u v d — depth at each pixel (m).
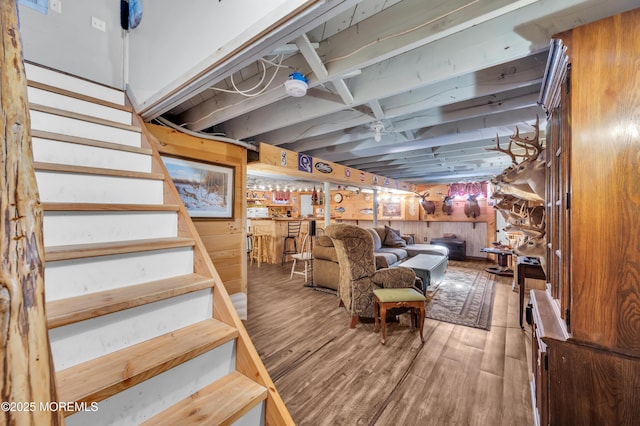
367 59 1.59
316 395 1.86
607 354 1.06
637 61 0.99
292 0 1.08
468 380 2.04
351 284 2.98
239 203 3.29
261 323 3.08
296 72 1.83
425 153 4.27
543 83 1.51
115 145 1.72
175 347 1.04
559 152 1.38
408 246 6.33
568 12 1.29
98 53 2.47
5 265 0.37
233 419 0.93
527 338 2.73
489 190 7.25
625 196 1.02
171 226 1.61
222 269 3.10
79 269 1.09
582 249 1.10
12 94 0.40
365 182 5.48
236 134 3.12
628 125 1.00
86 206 1.27
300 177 4.82
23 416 0.36
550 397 1.15
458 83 2.09
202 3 1.56
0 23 0.40
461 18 1.29
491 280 5.11
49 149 1.50
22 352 0.37
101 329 0.98
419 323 2.68
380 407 1.75
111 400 0.84
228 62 1.46
